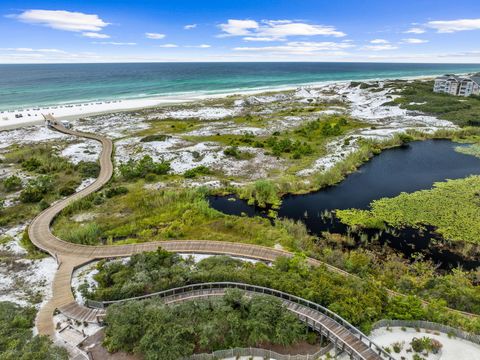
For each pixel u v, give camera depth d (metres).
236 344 19.12
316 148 60.91
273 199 41.91
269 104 109.06
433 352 18.39
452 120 76.56
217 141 66.31
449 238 32.59
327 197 42.78
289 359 18.23
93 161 56.16
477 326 19.53
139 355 18.78
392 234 33.78
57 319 22.19
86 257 29.81
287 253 29.39
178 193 41.94
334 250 30.81
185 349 18.23
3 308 22.38
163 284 24.27
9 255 30.88
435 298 23.05
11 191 45.44
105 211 39.47
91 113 96.62
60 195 43.59
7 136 71.00
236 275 24.36
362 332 19.39
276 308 20.33
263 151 59.62
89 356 18.72
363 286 22.52
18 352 17.97
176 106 105.75
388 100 101.44
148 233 34.25
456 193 41.81
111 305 22.02
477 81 103.62
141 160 52.56
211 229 34.91
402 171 50.72
